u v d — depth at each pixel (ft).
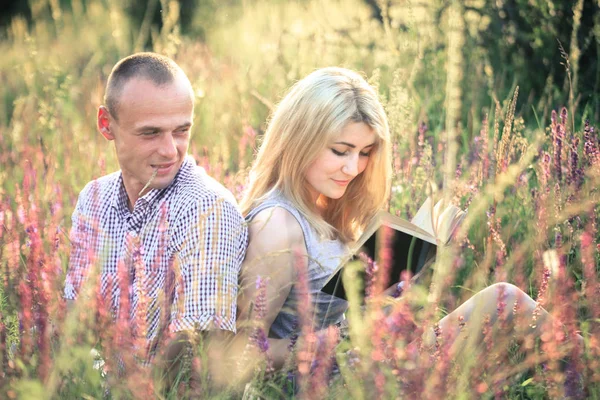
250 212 11.67
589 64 22.58
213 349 9.52
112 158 18.12
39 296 9.57
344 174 11.60
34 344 9.22
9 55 31.07
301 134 11.45
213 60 26.30
